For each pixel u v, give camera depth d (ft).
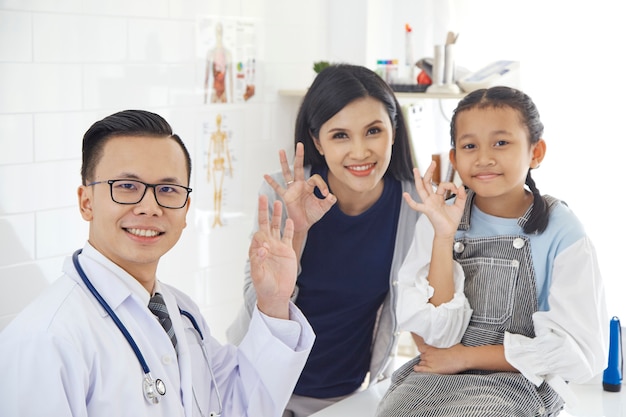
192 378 4.71
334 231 6.77
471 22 11.11
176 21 9.32
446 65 9.45
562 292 5.59
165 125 4.44
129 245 4.26
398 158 6.83
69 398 3.88
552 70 10.86
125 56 8.75
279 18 10.79
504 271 5.82
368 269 6.81
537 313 5.65
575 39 10.73
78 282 4.22
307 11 11.22
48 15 7.91
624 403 6.51
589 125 10.82
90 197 4.34
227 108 10.14
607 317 5.76
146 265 4.46
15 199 7.75
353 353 7.06
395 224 6.86
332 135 6.36
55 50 8.00
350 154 6.31
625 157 10.72
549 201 5.97
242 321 6.97
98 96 8.49
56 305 4.03
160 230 4.32
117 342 4.11
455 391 5.61
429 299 5.90
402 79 9.91
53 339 3.88
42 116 7.93
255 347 5.09
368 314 6.98
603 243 10.94
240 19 10.19
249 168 10.59
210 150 9.94
